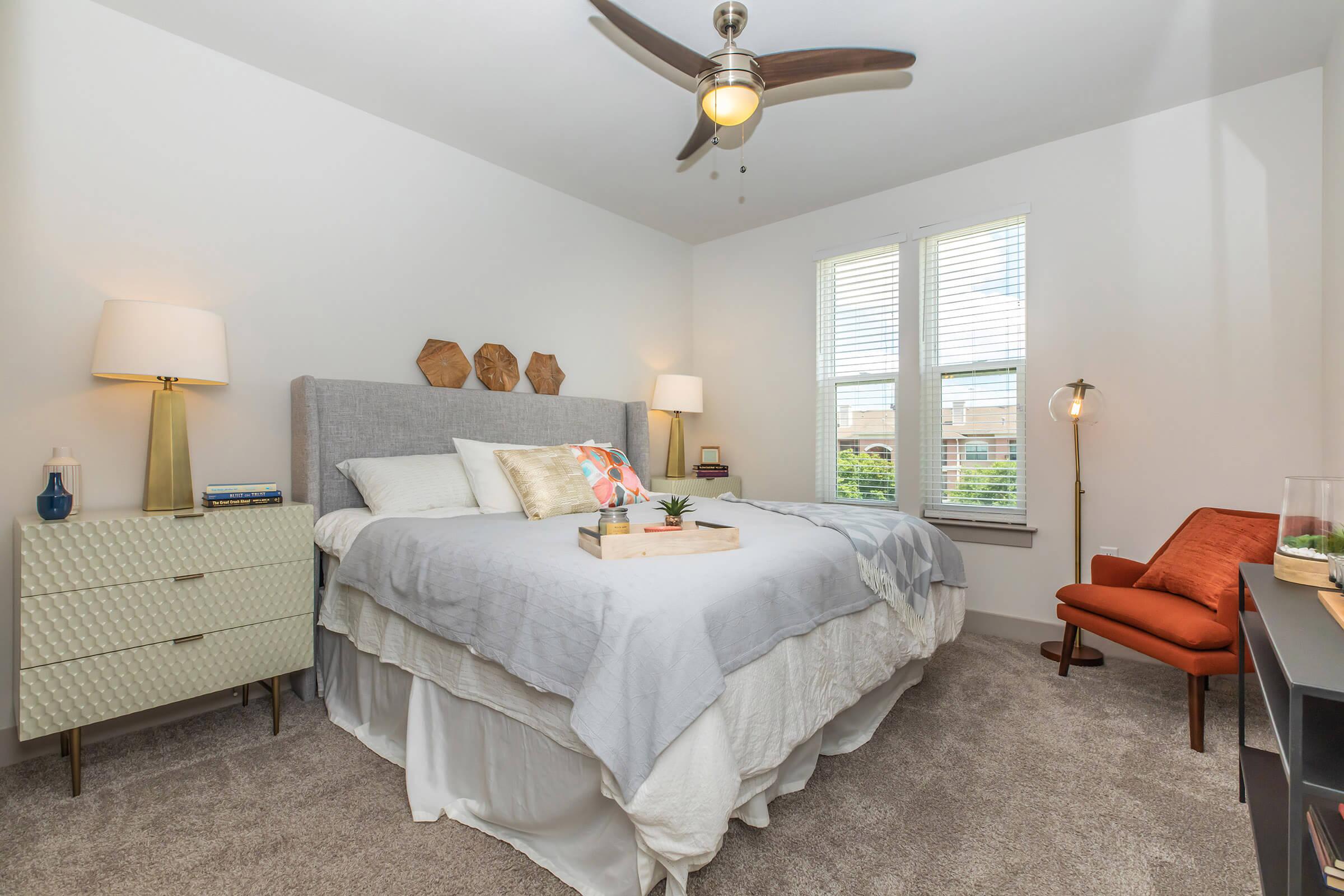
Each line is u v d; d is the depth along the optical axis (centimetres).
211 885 139
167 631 192
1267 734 209
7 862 146
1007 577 328
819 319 405
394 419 283
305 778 184
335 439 263
